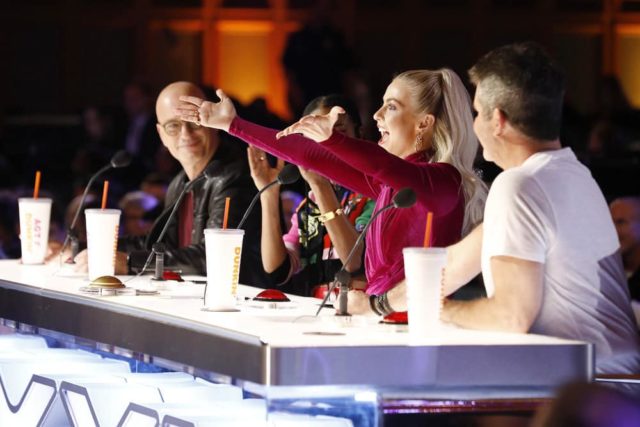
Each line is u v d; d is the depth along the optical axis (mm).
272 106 29031
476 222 8273
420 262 6273
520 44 6926
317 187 9383
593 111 29031
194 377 7590
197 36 29016
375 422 5957
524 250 6520
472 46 28984
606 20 29141
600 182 16422
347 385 5906
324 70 24391
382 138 8766
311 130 7441
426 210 8289
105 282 7961
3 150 22484
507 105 6820
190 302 7641
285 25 28969
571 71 29266
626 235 13008
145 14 28859
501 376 6082
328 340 6047
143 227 15117
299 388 5852
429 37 29000
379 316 7137
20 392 7855
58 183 21109
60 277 9070
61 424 7703
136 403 6723
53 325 8016
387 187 8500
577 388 4172
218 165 8984
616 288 6836
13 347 9031
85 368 7938
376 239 8516
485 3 28969
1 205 18062
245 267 10430
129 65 28953
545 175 6660
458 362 6031
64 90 28812
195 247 10086
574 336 6699
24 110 27203
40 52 28781
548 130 6828
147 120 22719
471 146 8492
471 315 6594
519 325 6500
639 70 29328
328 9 28875
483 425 6059
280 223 10086
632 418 4090
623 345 6762
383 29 29000
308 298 8125
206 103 8609
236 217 10477
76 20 28781
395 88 8633
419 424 5965
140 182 20688
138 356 7086
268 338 6082
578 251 6672
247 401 6891
